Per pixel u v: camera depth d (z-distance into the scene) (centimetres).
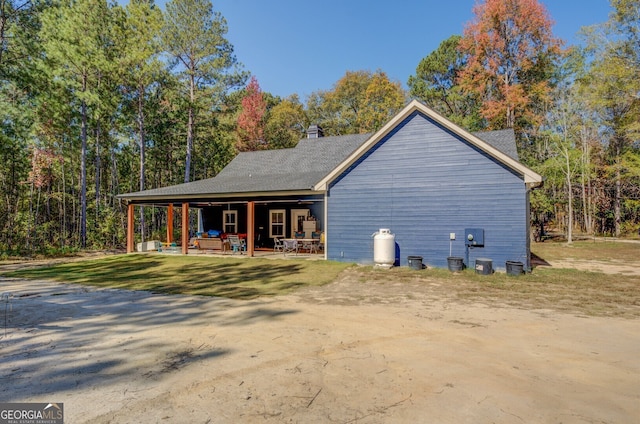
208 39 2548
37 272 1095
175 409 274
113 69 1948
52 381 326
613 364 368
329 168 1633
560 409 276
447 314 572
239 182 1567
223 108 3048
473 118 2759
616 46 2188
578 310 600
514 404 282
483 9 2522
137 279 936
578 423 256
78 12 1838
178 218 3247
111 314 576
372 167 1196
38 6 1761
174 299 690
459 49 2759
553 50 2398
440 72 3159
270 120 3772
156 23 2039
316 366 359
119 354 395
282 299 688
